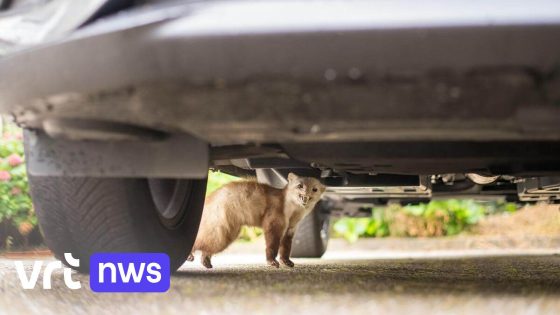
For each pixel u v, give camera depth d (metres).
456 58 2.97
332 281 4.99
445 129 3.26
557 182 6.11
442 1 3.04
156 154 3.97
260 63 3.06
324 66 3.03
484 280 5.21
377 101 3.09
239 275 5.58
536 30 2.94
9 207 11.70
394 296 4.00
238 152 4.64
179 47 3.10
